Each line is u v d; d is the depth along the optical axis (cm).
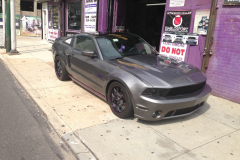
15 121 397
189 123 404
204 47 568
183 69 426
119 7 912
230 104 512
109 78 411
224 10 520
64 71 611
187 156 304
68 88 578
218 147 329
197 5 576
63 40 645
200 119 423
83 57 503
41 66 825
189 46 605
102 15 904
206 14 558
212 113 455
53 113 423
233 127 396
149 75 374
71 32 1188
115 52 476
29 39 1758
